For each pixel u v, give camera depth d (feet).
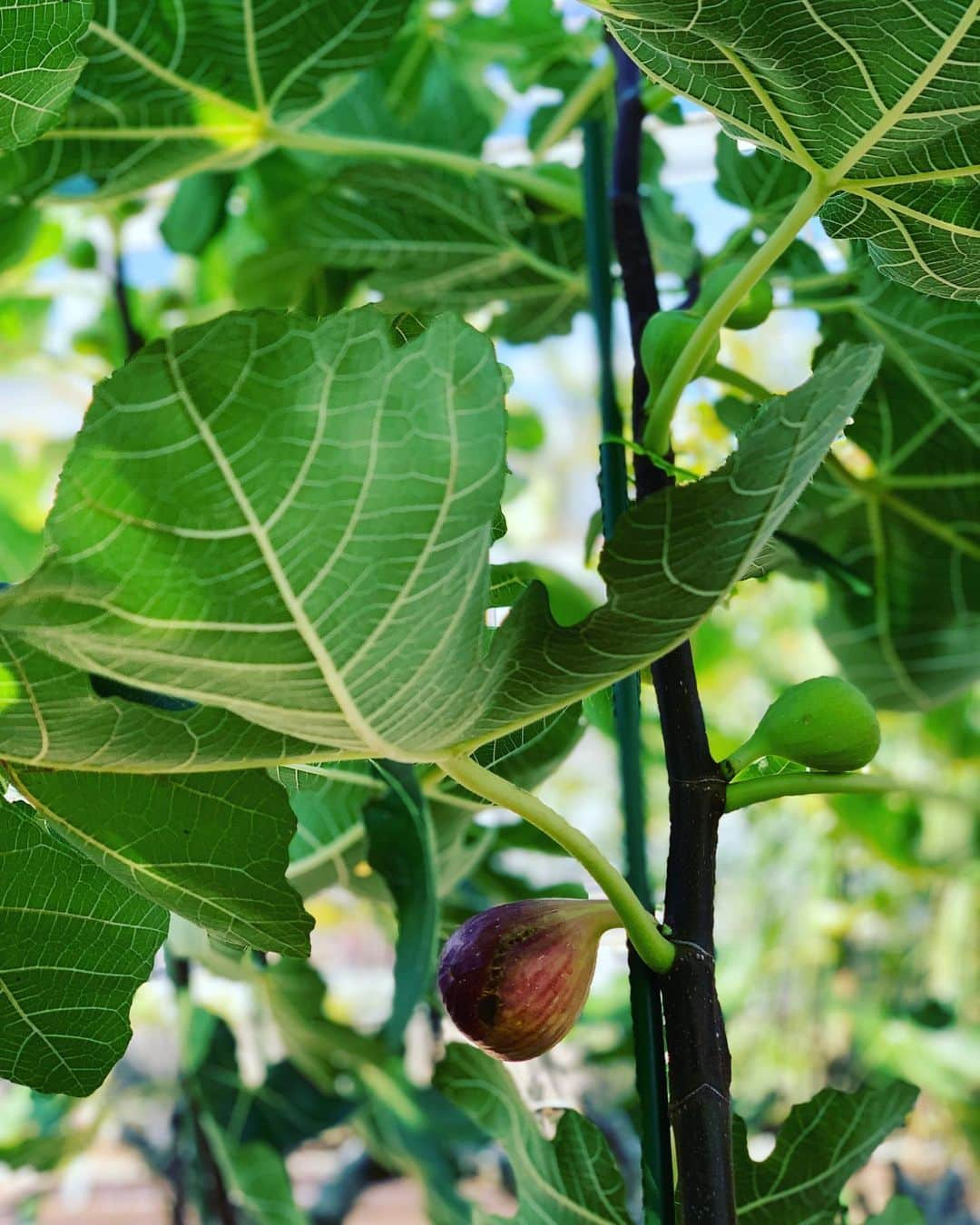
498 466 1.60
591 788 6.03
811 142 1.93
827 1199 2.38
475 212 3.38
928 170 1.92
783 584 5.77
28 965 2.03
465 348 1.55
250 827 1.94
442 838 2.91
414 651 1.68
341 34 2.79
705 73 1.90
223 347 1.50
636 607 1.72
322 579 1.60
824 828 5.78
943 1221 5.21
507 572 2.15
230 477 1.54
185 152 3.00
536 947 1.90
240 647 1.64
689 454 3.23
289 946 2.03
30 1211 5.20
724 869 6.21
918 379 3.15
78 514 1.53
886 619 3.69
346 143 3.06
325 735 1.77
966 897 5.80
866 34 1.80
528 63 3.77
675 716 1.94
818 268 3.04
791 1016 5.84
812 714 1.92
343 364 1.53
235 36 2.76
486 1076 2.36
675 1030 1.84
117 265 4.40
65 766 1.87
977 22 1.76
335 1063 4.14
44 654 1.70
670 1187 1.85
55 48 1.92
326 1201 5.21
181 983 3.91
